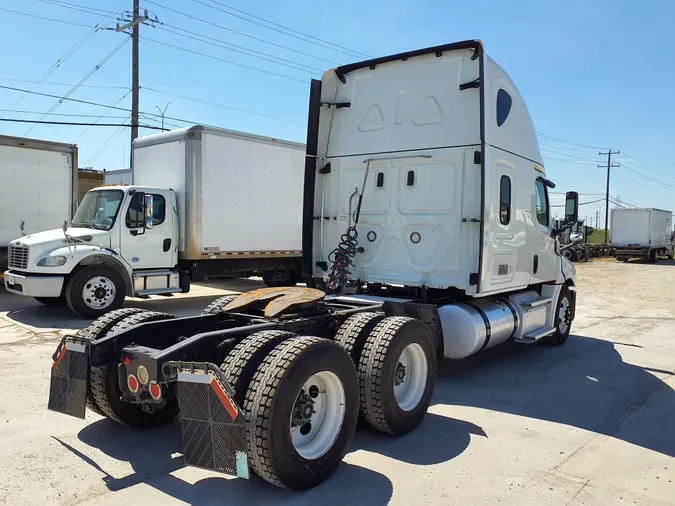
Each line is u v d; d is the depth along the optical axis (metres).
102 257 10.16
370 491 3.67
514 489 3.75
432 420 5.14
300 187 13.78
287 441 3.46
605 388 6.32
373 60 6.86
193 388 3.43
